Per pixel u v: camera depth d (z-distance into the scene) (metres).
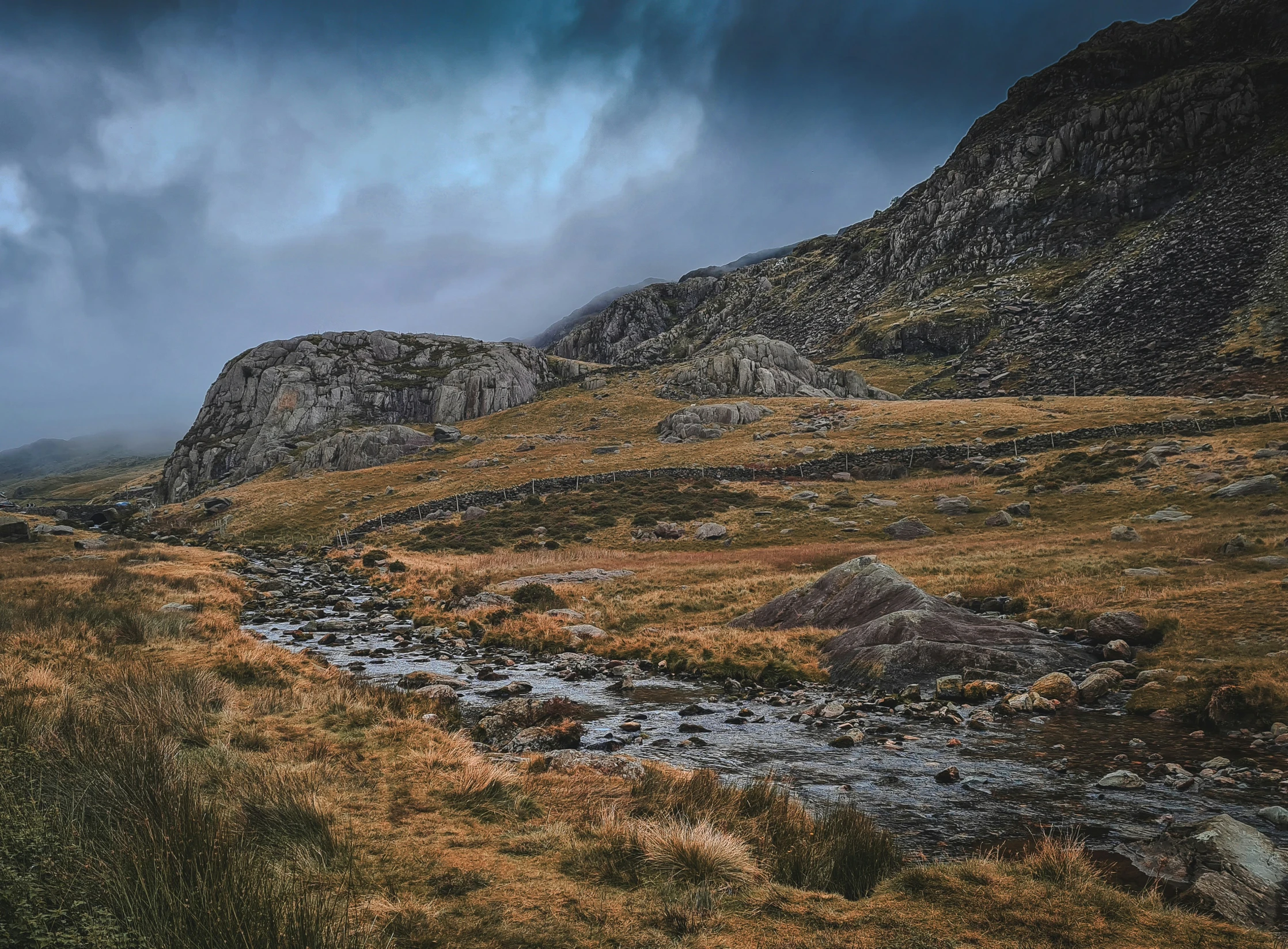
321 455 126.88
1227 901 6.97
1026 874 7.41
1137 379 117.62
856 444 89.62
